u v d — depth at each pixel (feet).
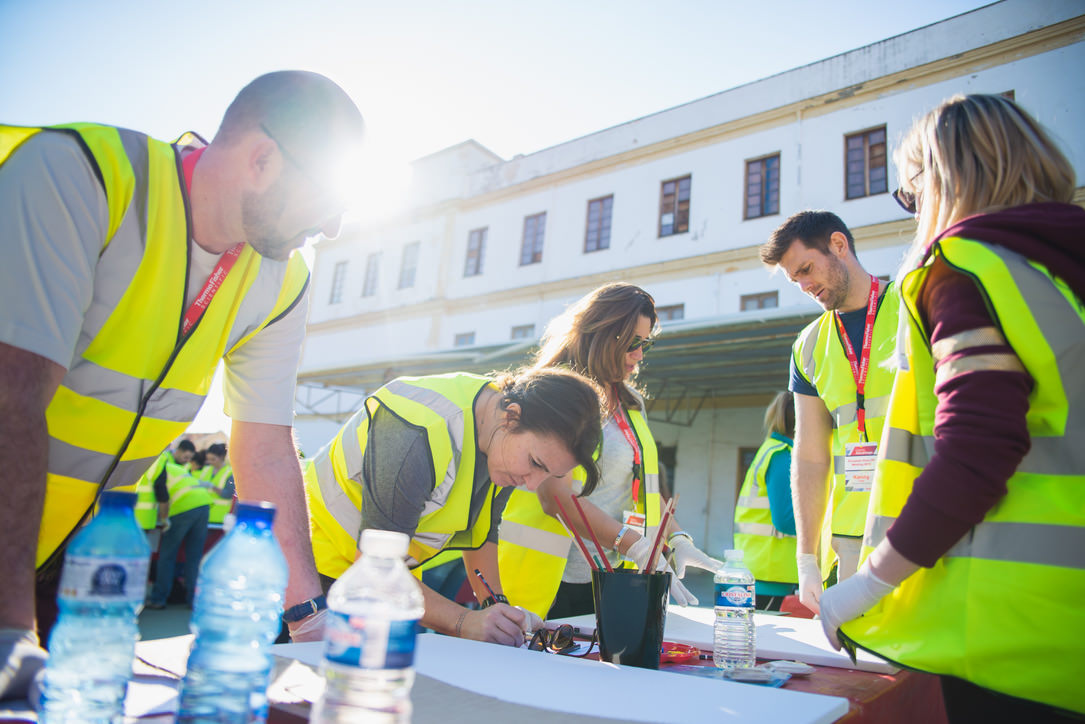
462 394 6.02
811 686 4.08
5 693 2.45
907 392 4.46
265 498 5.21
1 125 3.81
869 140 50.60
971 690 3.84
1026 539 3.55
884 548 3.88
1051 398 3.62
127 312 4.33
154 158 4.38
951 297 3.89
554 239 65.41
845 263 8.28
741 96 56.39
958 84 47.19
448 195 75.05
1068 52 43.80
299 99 4.20
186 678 2.53
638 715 3.12
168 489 24.94
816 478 8.52
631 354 8.41
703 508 54.65
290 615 4.88
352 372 64.13
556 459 5.35
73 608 2.53
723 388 55.01
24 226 3.47
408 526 5.50
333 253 85.25
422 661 4.12
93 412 4.41
